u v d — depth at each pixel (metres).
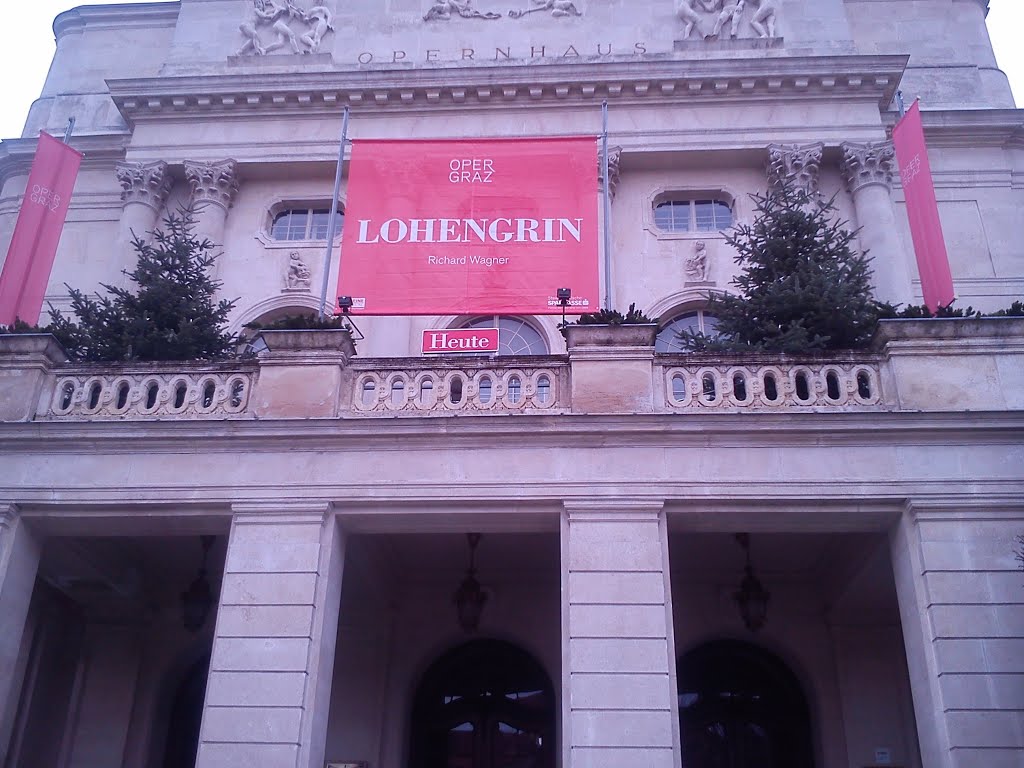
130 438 11.71
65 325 15.52
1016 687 9.97
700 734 15.54
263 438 11.60
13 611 11.39
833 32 22.92
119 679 15.48
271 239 21.23
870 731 14.50
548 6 23.61
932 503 10.85
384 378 12.17
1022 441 11.09
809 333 14.37
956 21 24.17
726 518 11.29
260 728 10.14
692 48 22.61
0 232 22.17
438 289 16.34
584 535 10.91
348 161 21.50
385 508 11.33
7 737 13.36
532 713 15.65
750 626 13.12
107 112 24.31
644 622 10.44
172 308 15.79
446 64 22.61
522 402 11.83
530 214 16.97
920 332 11.75
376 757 14.62
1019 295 20.38
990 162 21.73
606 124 19.64
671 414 11.29
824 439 11.25
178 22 24.19
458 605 13.11
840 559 14.04
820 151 20.75
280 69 22.98
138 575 15.15
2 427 11.78
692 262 20.20
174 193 21.95
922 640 10.50
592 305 16.22
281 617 10.70
